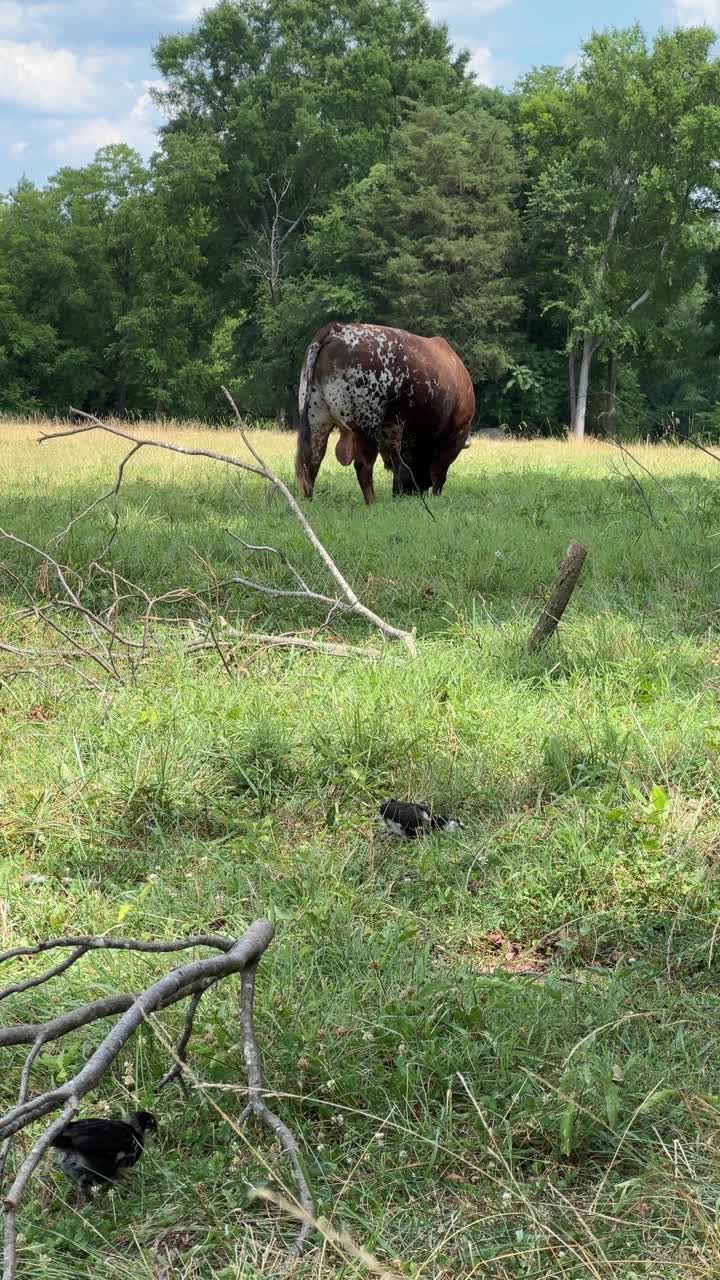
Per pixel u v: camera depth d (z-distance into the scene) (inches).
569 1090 111.3
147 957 139.5
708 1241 95.9
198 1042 121.3
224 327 2532.0
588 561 348.5
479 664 249.9
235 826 179.9
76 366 2290.8
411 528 410.0
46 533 395.5
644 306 1942.7
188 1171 106.6
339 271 1946.4
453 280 1855.3
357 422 495.2
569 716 215.8
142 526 420.2
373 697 221.5
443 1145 108.2
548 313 2066.9
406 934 142.7
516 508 477.1
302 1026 122.4
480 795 189.6
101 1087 118.1
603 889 157.1
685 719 212.4
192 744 203.2
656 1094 106.6
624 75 1852.9
